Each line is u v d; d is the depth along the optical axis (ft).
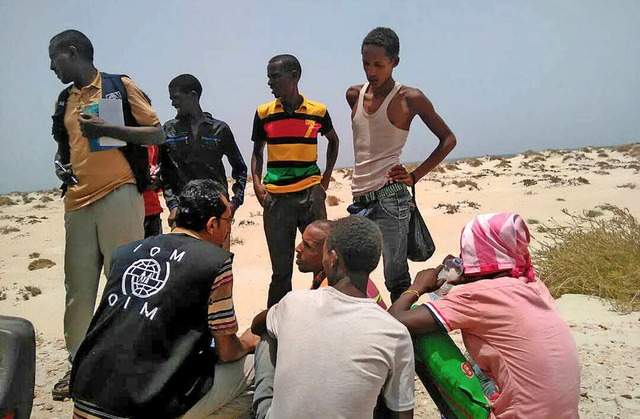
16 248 58.75
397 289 14.53
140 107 13.87
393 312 9.73
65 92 13.87
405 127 14.05
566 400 8.77
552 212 61.57
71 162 13.74
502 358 9.06
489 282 9.27
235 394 10.15
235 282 36.91
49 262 49.67
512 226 9.36
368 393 7.97
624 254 24.45
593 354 16.38
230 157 18.02
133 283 9.33
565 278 24.76
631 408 13.26
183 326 9.23
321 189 16.49
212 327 9.43
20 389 8.56
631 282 22.77
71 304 14.23
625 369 15.31
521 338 8.87
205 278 9.31
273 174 16.20
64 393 14.16
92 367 8.95
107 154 13.62
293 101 15.84
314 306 8.50
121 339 8.95
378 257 8.75
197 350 9.36
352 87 15.07
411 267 39.93
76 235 13.98
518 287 9.13
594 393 14.07
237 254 47.78
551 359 8.77
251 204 75.72
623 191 72.38
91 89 13.48
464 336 9.65
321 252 11.12
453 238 49.85
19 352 8.58
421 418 13.28
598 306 21.75
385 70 13.55
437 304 9.34
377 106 14.02
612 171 95.71
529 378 8.80
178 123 17.28
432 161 14.07
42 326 29.81
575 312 21.04
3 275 45.73
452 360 9.48
